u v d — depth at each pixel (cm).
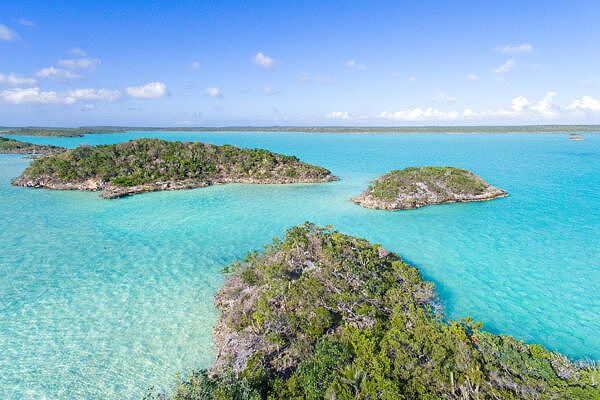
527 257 2272
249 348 1282
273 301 1508
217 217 3244
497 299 1752
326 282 1582
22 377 1225
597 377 991
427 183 3919
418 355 1104
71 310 1653
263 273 1739
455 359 1068
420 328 1223
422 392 963
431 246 2483
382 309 1454
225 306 1655
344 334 1252
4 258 2252
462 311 1644
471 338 1202
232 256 2338
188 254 2364
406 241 2588
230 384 1006
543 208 3472
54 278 1984
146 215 3294
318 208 3569
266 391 1045
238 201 3872
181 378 1219
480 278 1981
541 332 1488
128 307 1686
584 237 2630
